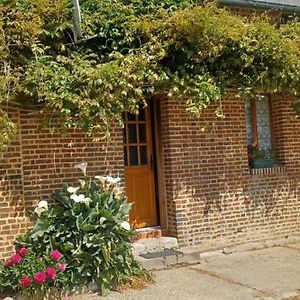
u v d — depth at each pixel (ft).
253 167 28.53
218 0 25.86
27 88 19.51
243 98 25.90
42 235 19.98
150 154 26.94
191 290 19.76
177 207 25.66
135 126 26.63
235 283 20.70
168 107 25.80
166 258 23.44
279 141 29.50
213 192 26.68
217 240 26.61
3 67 19.43
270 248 27.37
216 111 24.43
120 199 22.08
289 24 26.35
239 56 23.44
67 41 21.89
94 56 21.56
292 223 29.32
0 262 19.63
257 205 28.12
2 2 19.81
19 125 21.36
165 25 21.91
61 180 22.43
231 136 27.45
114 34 22.40
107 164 23.58
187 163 26.09
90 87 20.01
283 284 20.44
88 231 19.76
